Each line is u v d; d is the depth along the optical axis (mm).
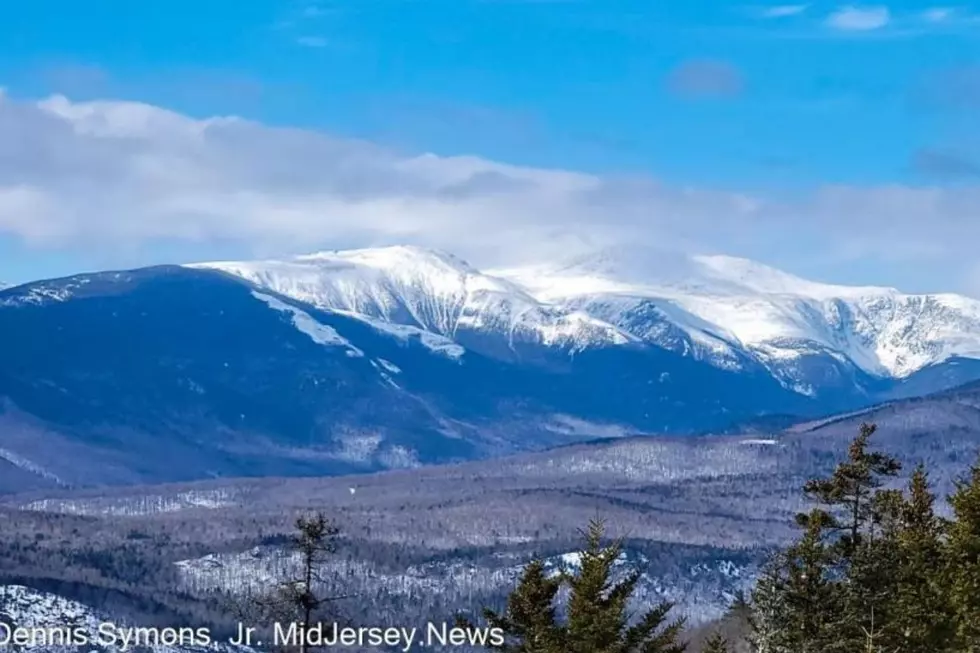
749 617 176375
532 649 149875
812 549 173375
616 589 151125
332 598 156625
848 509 184625
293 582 155500
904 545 183000
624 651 148375
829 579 177250
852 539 182500
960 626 174875
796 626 169125
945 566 182000
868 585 175250
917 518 194250
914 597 176375
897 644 173875
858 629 169250
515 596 153500
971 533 183125
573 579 151750
